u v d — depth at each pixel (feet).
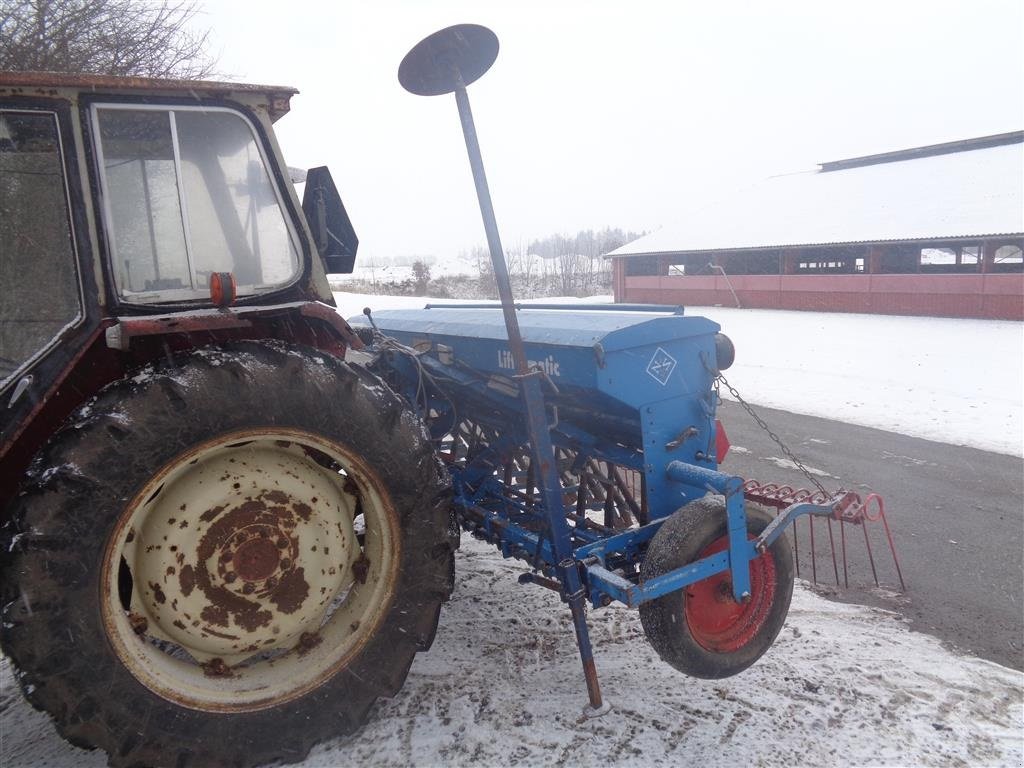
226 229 8.37
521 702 9.08
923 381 36.86
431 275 145.89
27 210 7.50
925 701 9.36
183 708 7.31
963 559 14.80
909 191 88.89
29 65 22.86
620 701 9.12
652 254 97.91
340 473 8.58
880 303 75.46
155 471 6.96
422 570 8.45
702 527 8.87
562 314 11.58
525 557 10.32
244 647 7.89
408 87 8.93
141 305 7.68
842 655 10.53
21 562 6.43
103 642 6.83
